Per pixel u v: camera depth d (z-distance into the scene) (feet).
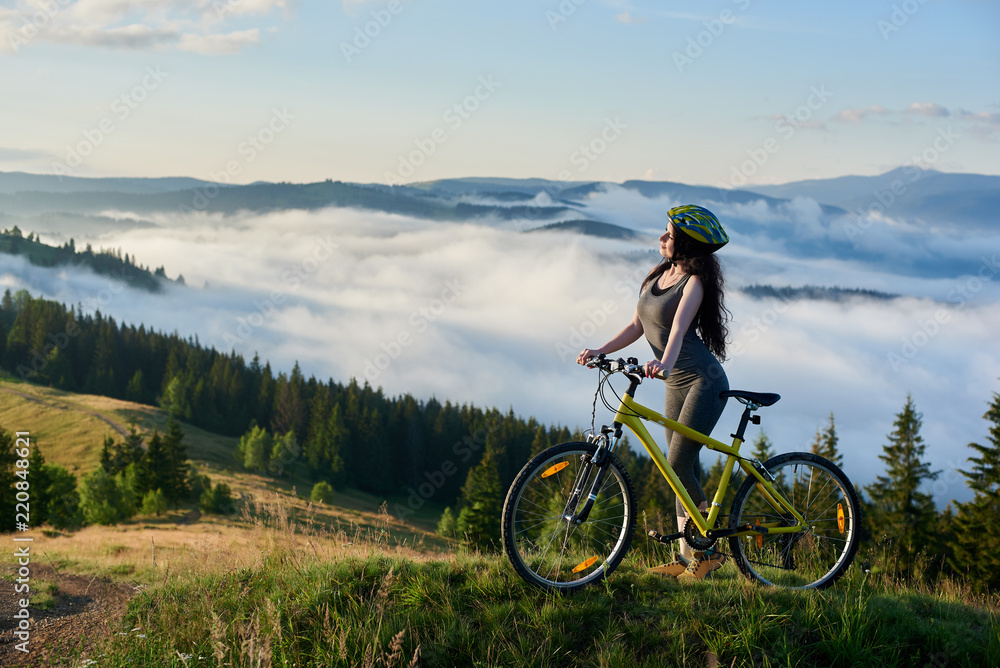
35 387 358.43
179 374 395.75
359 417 338.95
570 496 11.05
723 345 11.80
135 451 238.48
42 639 13.34
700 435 11.21
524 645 9.84
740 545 11.59
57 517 151.02
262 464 284.20
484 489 103.45
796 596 10.96
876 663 9.39
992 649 9.43
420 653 9.89
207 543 15.90
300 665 10.02
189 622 12.09
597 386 11.41
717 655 9.59
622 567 12.18
